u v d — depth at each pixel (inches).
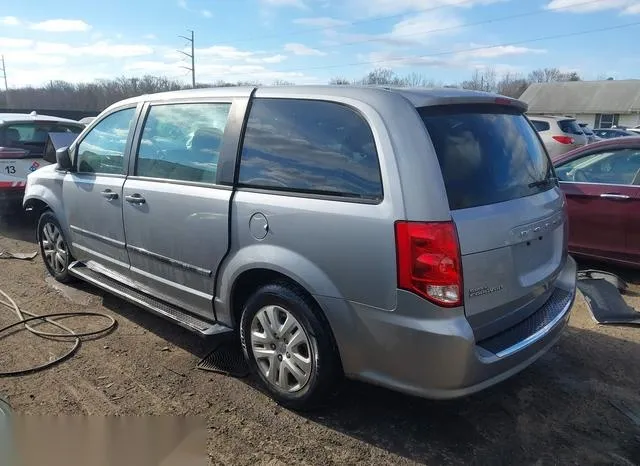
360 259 107.1
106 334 168.4
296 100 125.3
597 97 2036.2
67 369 145.9
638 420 125.8
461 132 114.3
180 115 151.3
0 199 301.7
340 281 110.4
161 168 153.9
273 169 125.1
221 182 134.3
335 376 118.6
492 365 106.7
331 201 112.7
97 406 128.0
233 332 138.1
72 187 189.2
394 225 102.9
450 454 113.0
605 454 113.7
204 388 136.7
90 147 185.0
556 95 2140.7
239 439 117.0
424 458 111.7
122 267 170.9
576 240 229.5
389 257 103.6
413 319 102.5
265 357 129.1
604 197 218.8
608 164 224.4
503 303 112.4
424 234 100.6
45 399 130.4
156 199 150.7
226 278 133.2
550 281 129.9
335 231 110.4
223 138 136.5
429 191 102.3
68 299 197.5
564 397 134.9
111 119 178.7
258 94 133.2
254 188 127.6
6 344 160.6
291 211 117.6
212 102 143.0
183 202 142.3
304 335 119.5
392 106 109.7
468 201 107.5
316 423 122.7
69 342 162.2
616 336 169.6
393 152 106.0
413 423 123.3
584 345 163.3
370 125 110.3
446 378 102.9
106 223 173.2
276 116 127.7
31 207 219.9
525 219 117.1
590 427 123.0
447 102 114.3
